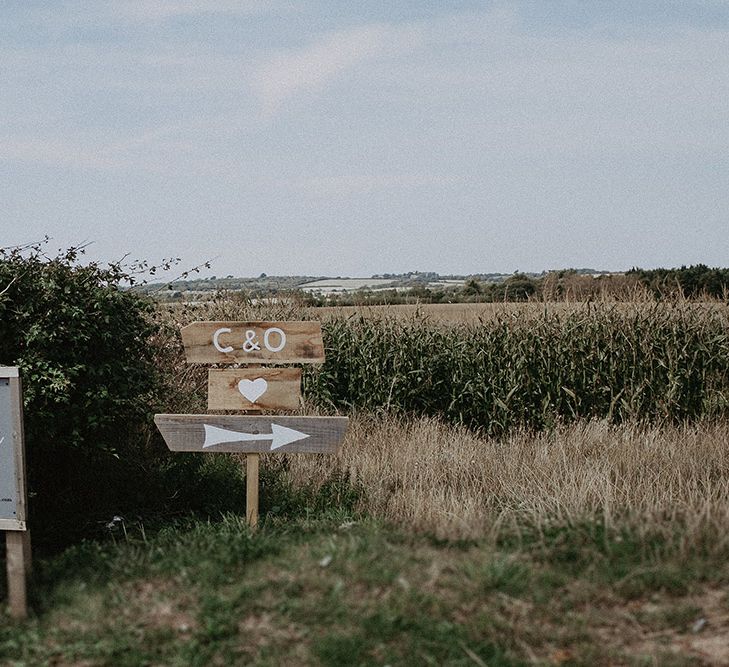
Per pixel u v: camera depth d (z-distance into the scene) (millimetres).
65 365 7754
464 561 5312
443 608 4758
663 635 4473
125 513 8531
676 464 8852
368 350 13328
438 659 4320
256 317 14562
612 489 7566
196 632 4734
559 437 10414
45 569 6098
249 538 6141
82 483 8852
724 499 6980
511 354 13031
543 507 6906
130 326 8594
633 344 12953
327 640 4480
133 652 4617
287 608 4871
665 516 6094
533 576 5059
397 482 9164
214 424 7539
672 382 12680
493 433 12742
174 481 9250
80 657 4645
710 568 5082
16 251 7832
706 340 12977
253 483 7555
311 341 7648
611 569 5105
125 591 5383
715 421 12320
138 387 8523
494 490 8617
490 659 4285
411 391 13102
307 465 9688
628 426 11805
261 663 4355
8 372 5617
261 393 7668
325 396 13227
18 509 5602
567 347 12984
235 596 5043
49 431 7648
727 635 4418
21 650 4805
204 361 7730
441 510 7164
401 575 5148
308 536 6277
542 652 4379
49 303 7758
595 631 4543
